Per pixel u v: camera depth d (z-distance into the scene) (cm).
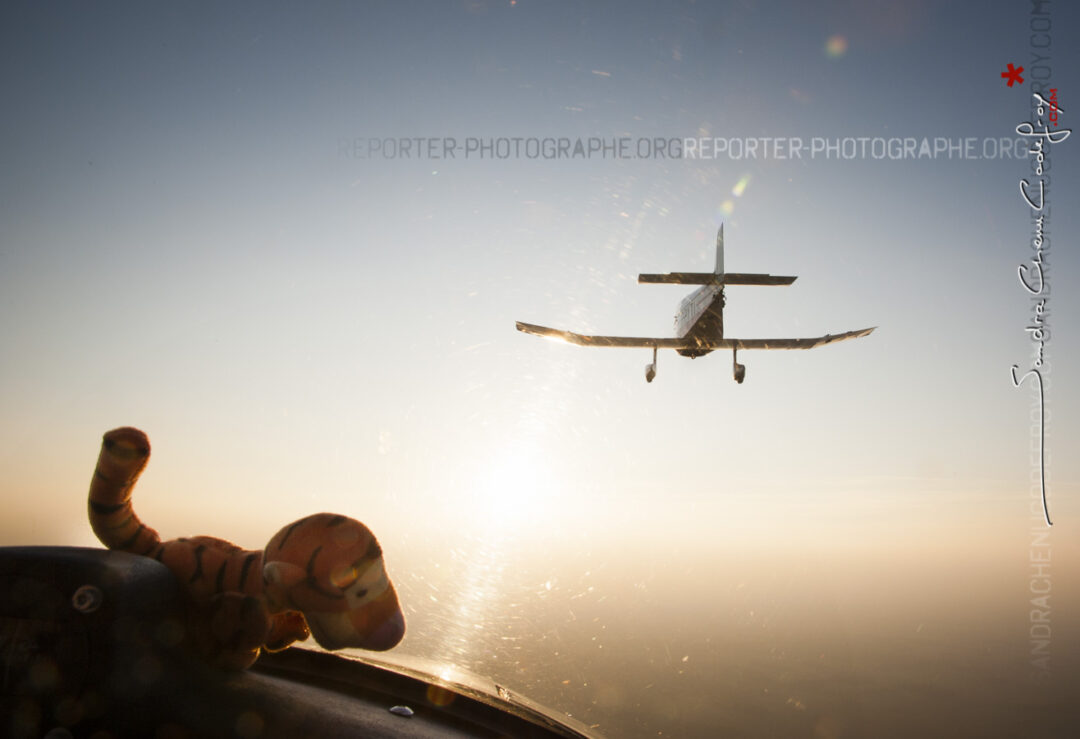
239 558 94
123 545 95
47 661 80
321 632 91
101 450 90
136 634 81
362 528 92
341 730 90
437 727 100
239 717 87
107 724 80
